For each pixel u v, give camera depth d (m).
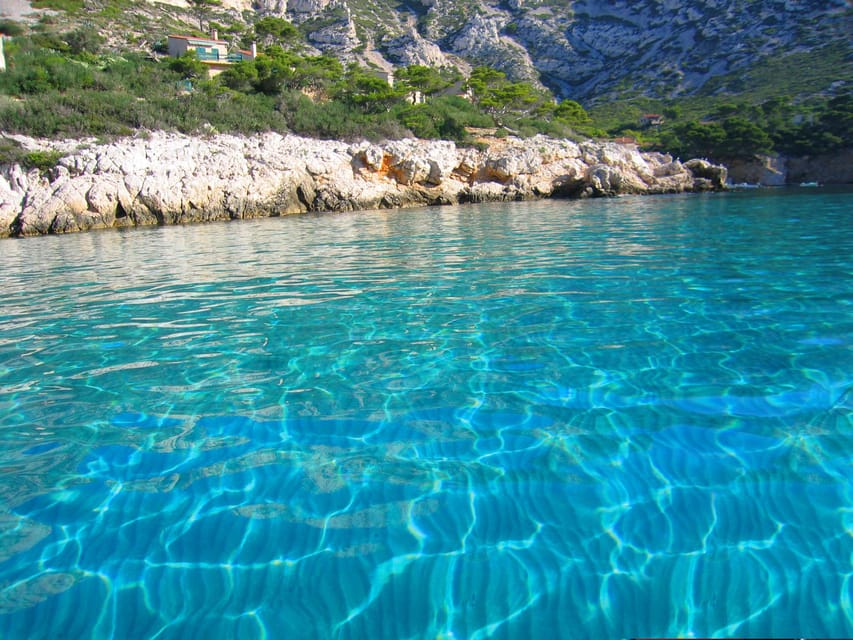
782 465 3.28
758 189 34.94
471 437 3.76
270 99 33.84
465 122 40.22
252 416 4.18
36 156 21.92
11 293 8.96
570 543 2.74
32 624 2.36
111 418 4.23
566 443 3.63
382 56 73.44
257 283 9.07
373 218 22.03
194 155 24.80
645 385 4.45
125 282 9.62
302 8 78.94
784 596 2.39
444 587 2.50
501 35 86.62
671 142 45.31
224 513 3.06
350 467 3.46
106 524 3.00
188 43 42.28
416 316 6.68
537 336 5.77
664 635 2.24
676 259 9.93
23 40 36.09
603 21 86.19
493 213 22.33
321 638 2.27
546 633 2.25
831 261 9.26
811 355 4.93
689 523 2.84
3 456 3.71
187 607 2.44
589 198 30.08
